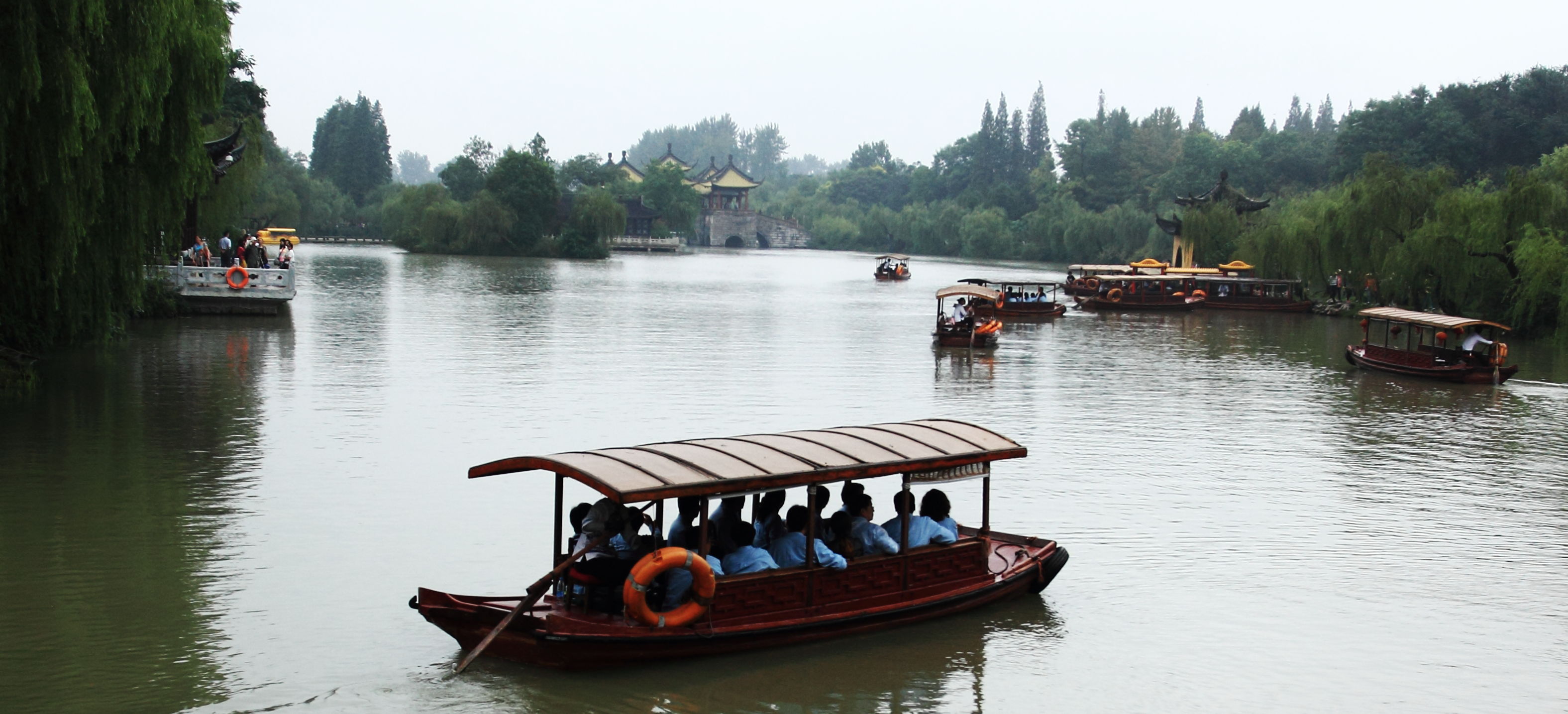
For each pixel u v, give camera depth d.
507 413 24.12
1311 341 46.56
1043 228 146.50
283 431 21.44
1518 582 14.61
